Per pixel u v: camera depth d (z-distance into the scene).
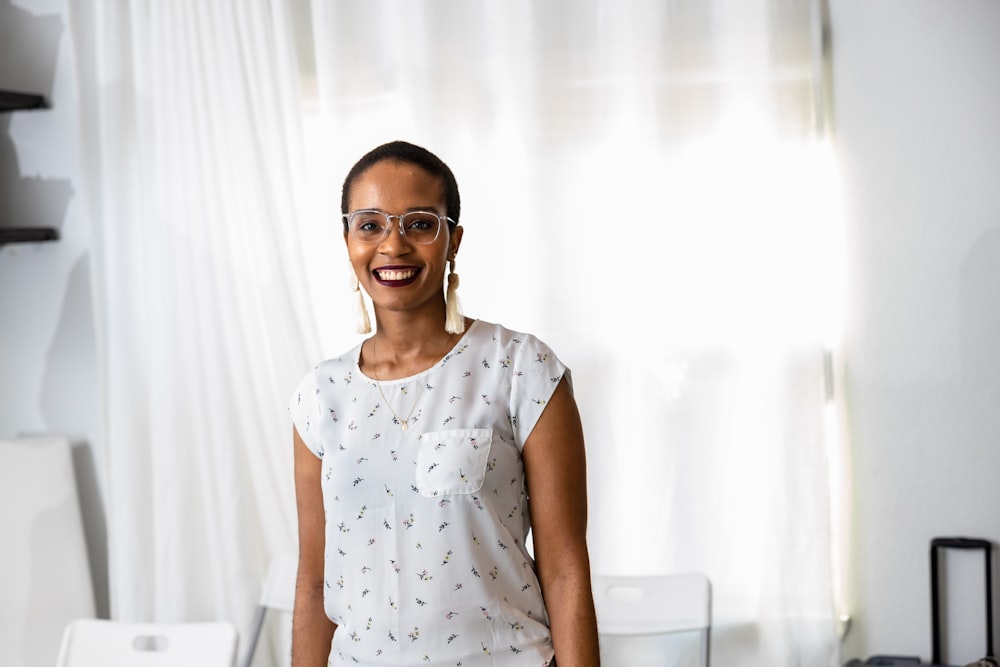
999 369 3.11
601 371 3.25
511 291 3.28
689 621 2.80
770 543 3.16
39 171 3.68
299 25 3.39
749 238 3.13
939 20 3.07
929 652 3.21
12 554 3.48
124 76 3.44
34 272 3.72
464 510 1.63
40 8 3.63
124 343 3.49
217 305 3.42
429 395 1.69
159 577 3.50
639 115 3.17
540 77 3.21
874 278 3.17
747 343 3.15
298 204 3.38
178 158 3.39
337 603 1.73
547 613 1.74
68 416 3.73
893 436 3.19
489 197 3.27
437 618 1.64
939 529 3.18
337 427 1.73
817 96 3.09
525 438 1.70
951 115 3.08
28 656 3.45
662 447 3.23
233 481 3.43
